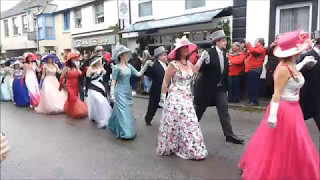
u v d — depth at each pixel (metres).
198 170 4.74
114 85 6.54
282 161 3.71
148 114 7.60
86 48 19.56
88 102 7.86
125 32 13.81
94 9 18.53
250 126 7.14
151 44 14.16
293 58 3.86
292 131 3.72
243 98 10.20
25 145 6.29
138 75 6.70
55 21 22.66
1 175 4.81
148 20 14.22
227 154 5.37
